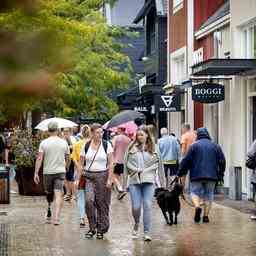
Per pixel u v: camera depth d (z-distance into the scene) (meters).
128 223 17.69
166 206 17.31
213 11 31.25
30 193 26.80
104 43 37.28
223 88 25.02
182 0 33.59
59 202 17.41
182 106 33.31
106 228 15.05
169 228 16.72
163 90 34.28
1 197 23.08
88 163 14.97
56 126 17.89
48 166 17.47
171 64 35.88
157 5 40.03
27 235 15.57
